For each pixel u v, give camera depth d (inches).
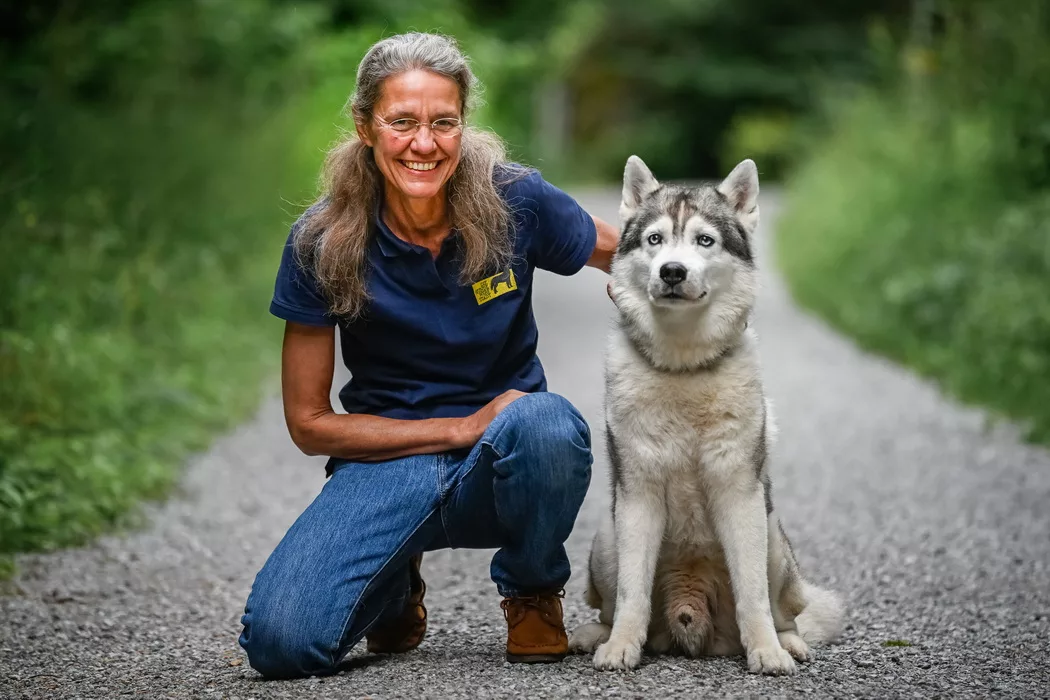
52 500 271.7
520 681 172.4
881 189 710.5
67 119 516.7
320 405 189.6
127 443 329.4
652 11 1930.4
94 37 628.1
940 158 649.0
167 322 445.4
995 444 361.1
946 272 527.5
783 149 1587.1
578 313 672.4
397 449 183.6
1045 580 230.4
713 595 192.9
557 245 195.8
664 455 185.6
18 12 582.9
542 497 173.6
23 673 181.0
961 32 657.0
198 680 176.1
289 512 294.2
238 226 593.6
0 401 313.1
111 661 187.3
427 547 186.7
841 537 268.7
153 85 630.5
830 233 751.1
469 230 181.2
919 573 238.4
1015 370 419.5
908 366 499.5
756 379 186.2
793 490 314.0
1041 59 552.7
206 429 380.8
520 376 193.2
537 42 1256.2
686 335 183.9
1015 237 495.2
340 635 175.3
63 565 246.8
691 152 1980.8
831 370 493.0
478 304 185.2
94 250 422.0
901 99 814.5
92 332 398.3
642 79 2017.7
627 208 206.1
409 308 183.6
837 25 1849.2
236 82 716.7
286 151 682.2
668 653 193.6
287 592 174.6
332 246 180.4
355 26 877.2
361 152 183.9
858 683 170.4
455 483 181.6
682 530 190.7
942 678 172.6
